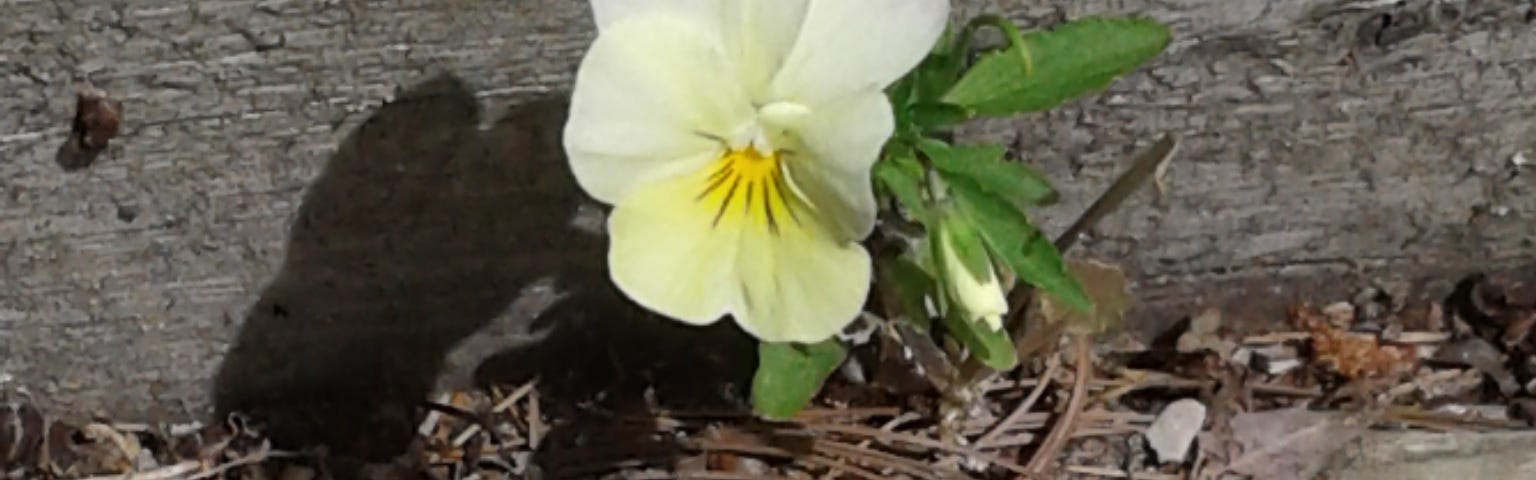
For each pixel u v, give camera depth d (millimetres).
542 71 255
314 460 288
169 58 250
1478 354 293
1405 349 294
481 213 269
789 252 217
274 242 270
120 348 281
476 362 289
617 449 286
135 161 259
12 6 242
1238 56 263
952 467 284
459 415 291
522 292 280
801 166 209
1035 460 283
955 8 252
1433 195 281
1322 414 290
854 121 204
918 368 282
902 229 239
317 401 292
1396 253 289
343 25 248
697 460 284
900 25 208
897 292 248
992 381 290
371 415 291
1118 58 230
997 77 230
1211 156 274
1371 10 260
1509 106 271
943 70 226
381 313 280
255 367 286
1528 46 264
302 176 263
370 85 254
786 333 220
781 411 246
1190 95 267
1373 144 274
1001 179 227
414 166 263
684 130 206
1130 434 288
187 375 286
